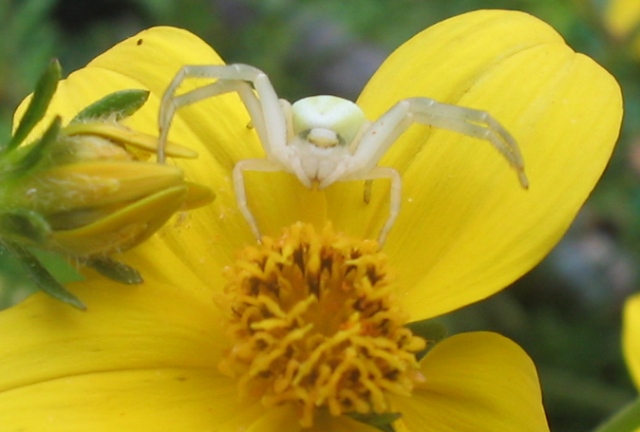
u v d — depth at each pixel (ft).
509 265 0.23
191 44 0.26
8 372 0.22
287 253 0.23
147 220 0.22
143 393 0.23
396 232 0.25
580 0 0.39
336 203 0.25
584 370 0.39
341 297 0.23
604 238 0.45
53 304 0.23
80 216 0.22
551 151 0.24
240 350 0.23
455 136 0.25
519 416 0.22
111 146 0.22
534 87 0.25
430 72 0.26
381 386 0.22
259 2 0.41
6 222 0.22
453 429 0.23
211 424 0.23
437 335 0.24
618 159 0.41
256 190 0.25
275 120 0.25
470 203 0.24
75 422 0.22
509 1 0.40
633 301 0.31
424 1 0.41
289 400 0.23
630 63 0.39
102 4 0.51
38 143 0.22
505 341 0.23
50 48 0.37
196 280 0.24
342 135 0.25
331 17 0.41
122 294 0.23
